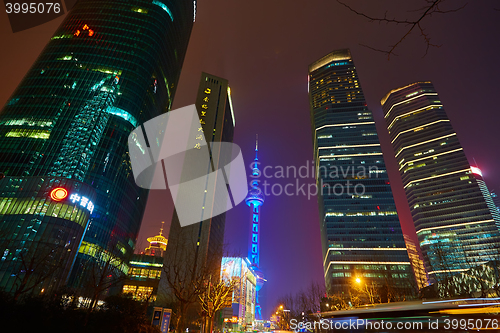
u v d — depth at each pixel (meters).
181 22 187.50
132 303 37.47
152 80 151.00
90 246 99.56
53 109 117.62
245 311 169.12
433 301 9.64
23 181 72.94
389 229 164.12
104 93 128.25
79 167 108.94
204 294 49.97
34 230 65.19
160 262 128.50
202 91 197.00
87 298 55.50
